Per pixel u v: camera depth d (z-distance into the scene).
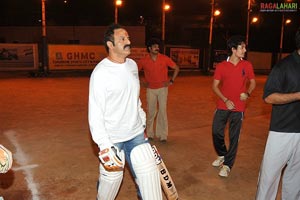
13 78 17.19
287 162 3.42
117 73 3.02
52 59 18.94
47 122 7.80
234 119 4.62
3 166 2.27
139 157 3.10
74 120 8.05
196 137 6.82
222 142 4.95
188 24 37.06
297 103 3.14
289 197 3.49
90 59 19.98
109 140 2.96
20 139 6.41
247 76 4.64
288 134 3.20
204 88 14.60
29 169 4.91
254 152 5.98
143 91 12.96
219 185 4.52
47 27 32.66
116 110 3.09
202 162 5.36
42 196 4.09
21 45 18.69
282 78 3.12
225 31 34.69
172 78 6.30
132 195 4.18
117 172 3.11
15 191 4.21
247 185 4.55
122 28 3.08
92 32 32.34
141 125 3.30
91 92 3.01
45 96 11.50
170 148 6.07
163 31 21.77
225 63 4.61
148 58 6.25
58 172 4.82
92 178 4.64
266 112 9.78
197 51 22.39
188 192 4.28
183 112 9.32
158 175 3.16
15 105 9.80
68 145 6.07
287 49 33.66
